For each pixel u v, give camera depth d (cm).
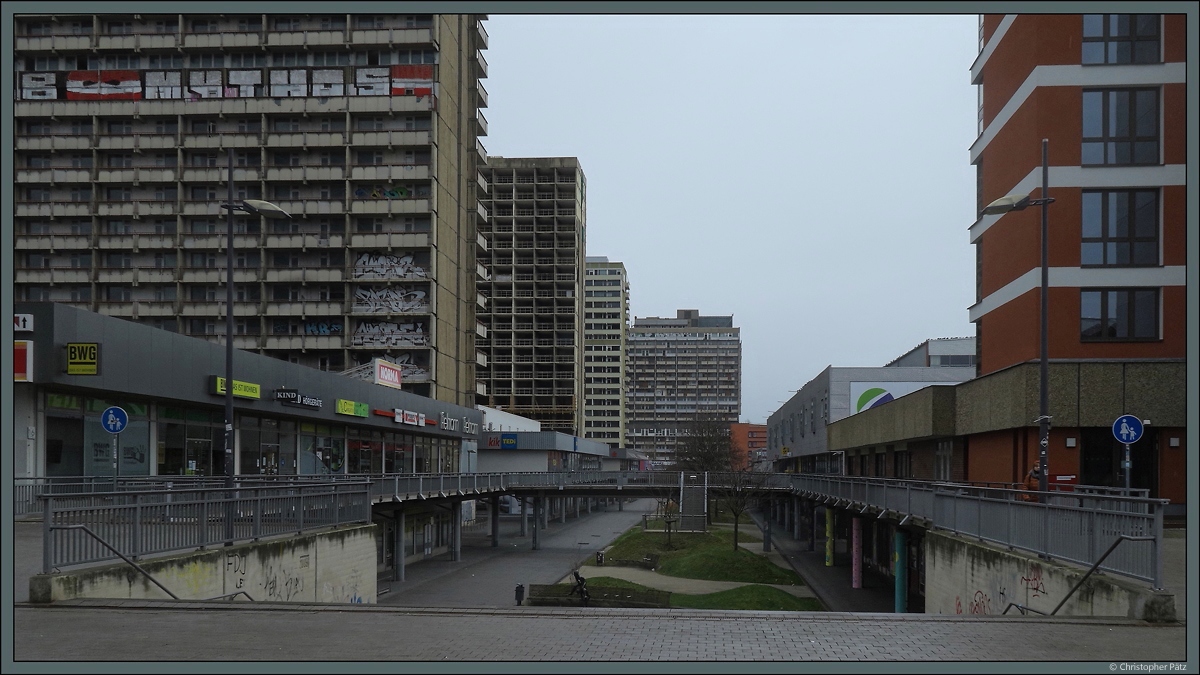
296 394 3856
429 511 5325
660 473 6462
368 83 6944
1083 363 2700
